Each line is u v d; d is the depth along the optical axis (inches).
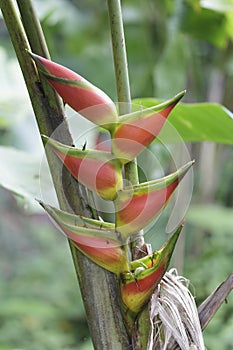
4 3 40.6
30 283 173.5
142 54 111.0
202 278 123.0
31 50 40.8
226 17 74.7
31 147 84.4
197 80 119.6
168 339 40.3
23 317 150.1
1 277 182.1
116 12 40.0
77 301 164.6
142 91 109.2
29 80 40.7
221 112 51.0
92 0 130.2
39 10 97.2
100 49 128.2
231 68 121.4
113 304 40.4
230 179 156.0
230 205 157.3
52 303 164.2
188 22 78.7
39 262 179.6
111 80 124.9
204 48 126.4
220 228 124.0
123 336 40.5
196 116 52.3
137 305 39.7
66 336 149.0
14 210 211.8
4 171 55.4
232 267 129.3
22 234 207.3
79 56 129.4
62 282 173.6
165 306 40.3
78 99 37.8
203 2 68.7
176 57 103.7
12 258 202.8
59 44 134.3
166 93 104.8
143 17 110.0
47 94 40.5
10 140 84.7
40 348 141.2
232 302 116.5
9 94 80.4
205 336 113.9
